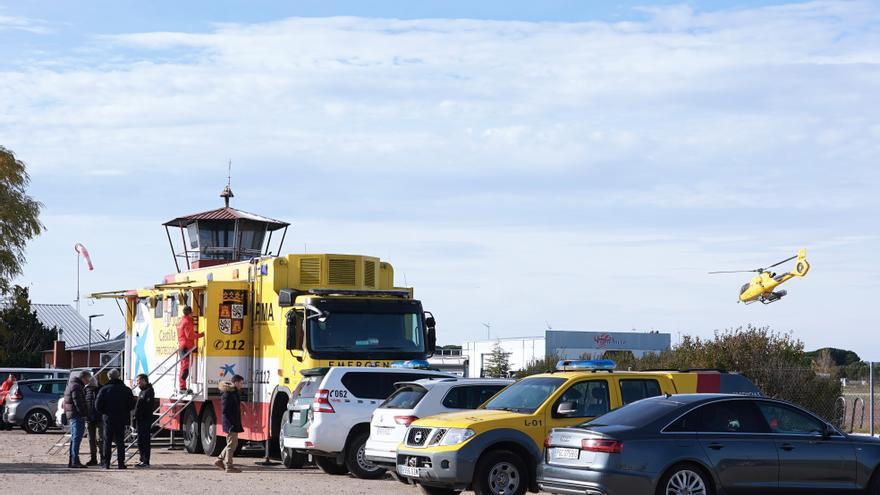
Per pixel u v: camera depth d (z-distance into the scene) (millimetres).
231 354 24438
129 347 30578
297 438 20594
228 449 21188
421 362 21500
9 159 53250
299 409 20781
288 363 22422
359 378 20250
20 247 53344
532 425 15680
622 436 13547
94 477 19719
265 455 23828
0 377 41781
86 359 66562
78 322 77562
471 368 65375
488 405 16719
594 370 17219
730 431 14086
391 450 17469
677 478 13656
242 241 36938
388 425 17734
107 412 21594
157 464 22938
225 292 24453
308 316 21766
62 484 18406
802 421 14586
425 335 22609
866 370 29141
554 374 16531
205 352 24344
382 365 21938
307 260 23422
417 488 18094
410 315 22562
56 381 36594
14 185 53625
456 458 15336
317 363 21578
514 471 15547
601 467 13383
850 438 14719
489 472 15422
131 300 30641
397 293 22672
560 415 15797
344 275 23500
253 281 24453
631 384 16391
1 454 25766
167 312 27594
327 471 21047
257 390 23906
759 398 14484
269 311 23531
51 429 38219
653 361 32906
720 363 28984
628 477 13391
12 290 54281
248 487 18000
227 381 23094
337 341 21812
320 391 20016
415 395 17781
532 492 15711
